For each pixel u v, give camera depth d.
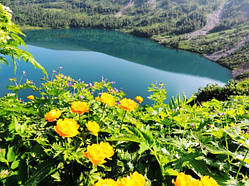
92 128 1.37
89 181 1.30
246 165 1.44
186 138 1.90
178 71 42.34
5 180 1.22
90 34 106.56
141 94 24.52
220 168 1.46
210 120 2.19
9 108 1.60
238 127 1.65
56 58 43.03
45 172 1.28
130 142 1.72
